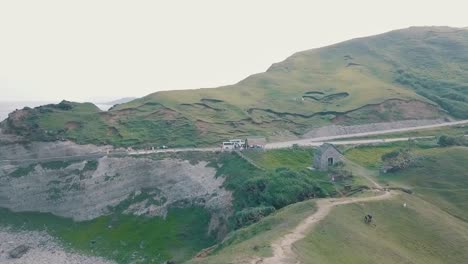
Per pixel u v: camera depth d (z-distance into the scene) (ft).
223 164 464.24
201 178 458.09
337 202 303.68
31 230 463.83
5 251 422.00
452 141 476.95
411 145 504.84
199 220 421.18
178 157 486.79
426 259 250.37
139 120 575.38
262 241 217.36
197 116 589.73
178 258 370.53
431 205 337.31
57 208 490.08
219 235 385.91
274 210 322.96
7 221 484.33
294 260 188.75
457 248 272.51
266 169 422.82
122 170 488.85
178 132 549.95
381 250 236.84
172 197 458.50
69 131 545.03
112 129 556.10
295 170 393.29
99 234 436.76
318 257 200.64
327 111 633.61
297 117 627.87
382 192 344.90
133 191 479.41
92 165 503.20
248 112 626.64
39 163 515.91
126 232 431.02
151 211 451.53
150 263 374.02
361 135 566.36
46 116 568.82
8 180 509.35
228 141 507.30
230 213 390.42
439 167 403.54
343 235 240.94
